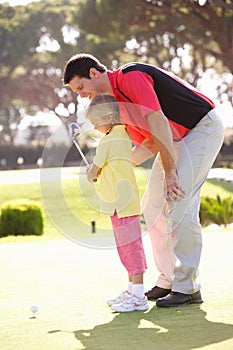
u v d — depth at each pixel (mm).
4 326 4668
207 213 17297
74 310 5184
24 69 50281
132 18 28312
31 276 7273
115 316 4898
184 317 4789
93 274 7230
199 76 45406
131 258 5082
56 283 6680
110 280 6734
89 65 4984
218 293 5711
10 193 22031
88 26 29094
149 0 27578
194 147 5219
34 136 58531
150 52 41594
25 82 50312
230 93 49562
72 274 7312
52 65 49594
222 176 22359
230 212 17297
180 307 5156
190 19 27859
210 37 29375
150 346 3982
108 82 5004
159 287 5535
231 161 40562
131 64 5055
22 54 47188
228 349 3842
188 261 5230
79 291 6117
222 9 27234
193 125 5227
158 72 5105
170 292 5488
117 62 41594
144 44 39219
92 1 29578
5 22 46750
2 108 53500
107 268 7707
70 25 46281
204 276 6742
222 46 28312
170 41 35938
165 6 27688
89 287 6328
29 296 5938
